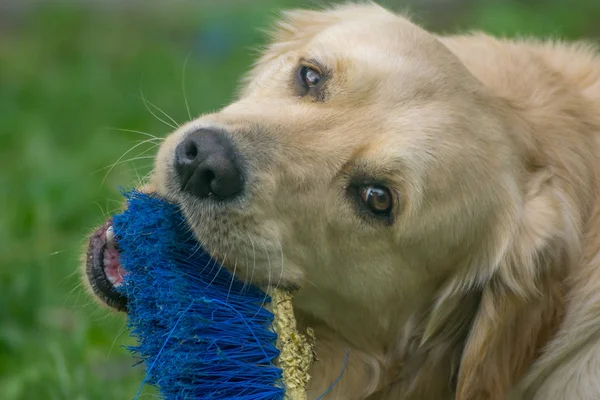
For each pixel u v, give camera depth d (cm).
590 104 692
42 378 799
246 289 586
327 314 630
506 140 626
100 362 840
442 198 595
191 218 568
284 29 774
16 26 1755
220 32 1648
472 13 1683
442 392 673
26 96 1412
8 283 938
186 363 539
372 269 608
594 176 655
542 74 696
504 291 624
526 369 639
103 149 1186
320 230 595
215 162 559
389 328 644
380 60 608
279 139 581
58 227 1045
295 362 578
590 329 609
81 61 1577
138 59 1552
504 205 621
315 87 618
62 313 908
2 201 1085
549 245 620
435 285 638
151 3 1844
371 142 587
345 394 652
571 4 1675
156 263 556
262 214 575
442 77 611
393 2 1683
